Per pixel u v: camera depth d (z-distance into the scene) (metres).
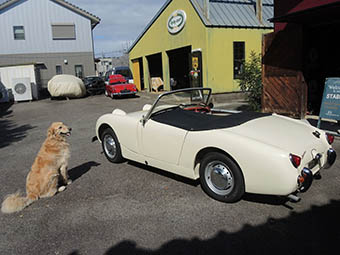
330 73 9.50
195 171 3.84
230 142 3.30
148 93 18.58
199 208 3.49
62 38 26.50
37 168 3.95
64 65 26.94
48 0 25.62
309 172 3.02
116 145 5.09
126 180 4.50
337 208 3.37
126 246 2.83
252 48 13.62
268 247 2.71
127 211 3.51
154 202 3.71
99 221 3.32
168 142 4.01
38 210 3.65
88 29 27.36
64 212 3.57
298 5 8.10
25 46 25.48
